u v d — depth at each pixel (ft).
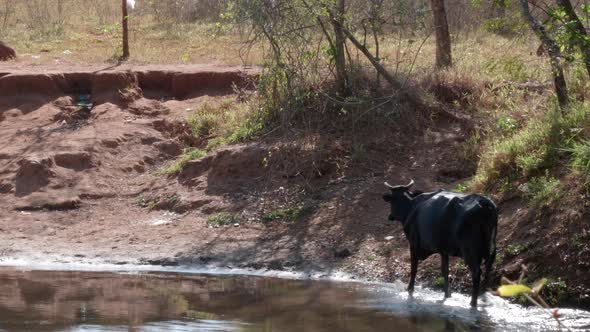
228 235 55.31
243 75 77.30
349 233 52.65
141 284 46.01
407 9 65.00
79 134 72.43
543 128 51.65
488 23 56.34
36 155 68.59
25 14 121.08
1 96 78.79
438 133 61.98
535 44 80.33
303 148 61.87
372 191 56.90
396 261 48.06
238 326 35.70
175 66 84.53
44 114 76.28
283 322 36.58
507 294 14.70
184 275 49.06
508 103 62.59
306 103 64.95
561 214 43.98
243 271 50.08
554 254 42.37
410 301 41.34
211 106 74.95
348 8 64.34
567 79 61.62
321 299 41.83
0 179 67.10
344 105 62.95
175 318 37.22
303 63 64.13
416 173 58.18
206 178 63.41
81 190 65.31
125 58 92.68
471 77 67.51
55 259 53.62
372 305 40.40
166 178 66.13
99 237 57.77
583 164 45.34
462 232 39.24
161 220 59.82
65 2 127.44
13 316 37.42
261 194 59.77
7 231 59.62
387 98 63.52
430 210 41.22
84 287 44.96
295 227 54.90
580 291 40.40
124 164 69.15
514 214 46.65
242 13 61.31
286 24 61.21
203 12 116.78
